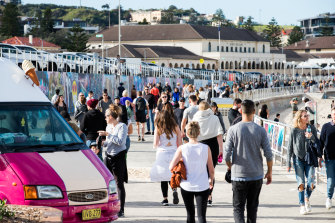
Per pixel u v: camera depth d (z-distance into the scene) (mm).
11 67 12875
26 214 9641
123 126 13922
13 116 12039
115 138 13703
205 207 11039
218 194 16766
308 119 14406
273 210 14820
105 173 11930
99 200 11516
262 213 14445
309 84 143750
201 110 14562
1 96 12234
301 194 14375
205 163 11062
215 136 14594
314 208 15125
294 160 14539
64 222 11016
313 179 14477
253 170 10938
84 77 50188
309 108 33125
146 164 22344
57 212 9852
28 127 12094
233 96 74125
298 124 14414
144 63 80688
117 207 11930
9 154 11297
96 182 11547
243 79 140375
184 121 16969
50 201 10938
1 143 11547
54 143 12109
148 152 26250
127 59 70562
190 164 11000
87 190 11359
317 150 14344
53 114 12672
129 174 19953
